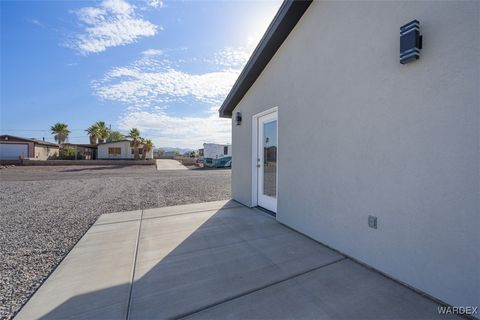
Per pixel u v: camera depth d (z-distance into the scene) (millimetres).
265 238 3252
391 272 2168
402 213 2066
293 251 2809
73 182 9852
